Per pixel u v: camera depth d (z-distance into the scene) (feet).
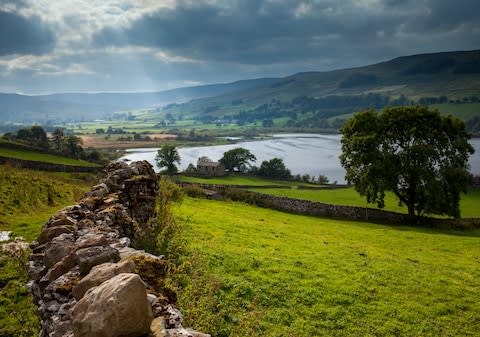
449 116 196.34
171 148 478.59
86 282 26.63
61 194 129.80
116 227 51.03
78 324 21.61
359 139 195.93
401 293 74.08
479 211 234.79
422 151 185.26
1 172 135.23
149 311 21.81
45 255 36.65
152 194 74.54
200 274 63.05
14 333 46.85
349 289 72.08
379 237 139.54
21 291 55.36
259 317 51.67
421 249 123.24
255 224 127.24
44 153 383.24
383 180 188.34
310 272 78.02
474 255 118.62
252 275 70.69
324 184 386.73
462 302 72.64
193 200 170.40
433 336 60.44
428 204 184.24
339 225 162.81
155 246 60.59
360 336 57.77
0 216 93.25
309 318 60.64
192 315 43.78
